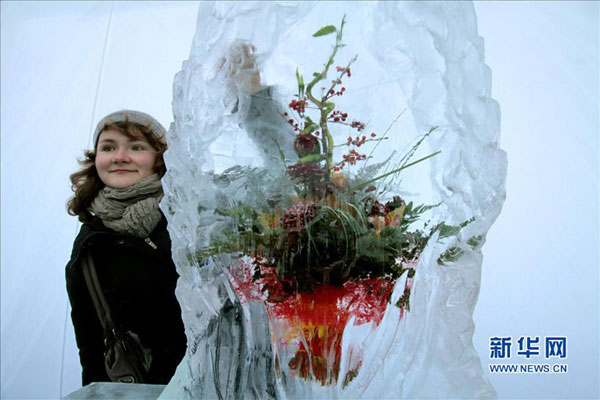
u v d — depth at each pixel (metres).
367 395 0.60
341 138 0.58
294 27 0.58
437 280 0.63
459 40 0.61
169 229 0.66
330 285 0.57
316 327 0.58
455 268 0.62
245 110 0.58
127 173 1.23
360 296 0.58
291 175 0.57
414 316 0.62
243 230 0.58
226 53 0.59
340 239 0.56
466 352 0.62
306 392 0.59
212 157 0.60
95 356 1.21
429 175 0.60
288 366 0.59
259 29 0.59
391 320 0.61
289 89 0.58
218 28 0.60
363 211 0.57
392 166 0.58
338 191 0.57
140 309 1.15
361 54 0.58
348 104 0.58
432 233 0.60
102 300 1.15
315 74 0.58
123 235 1.20
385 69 0.58
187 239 0.64
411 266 0.61
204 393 0.63
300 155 0.58
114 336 1.14
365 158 0.58
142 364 1.14
